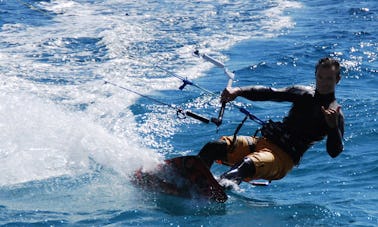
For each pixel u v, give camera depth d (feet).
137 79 105.40
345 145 70.44
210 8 180.86
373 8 174.81
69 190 53.78
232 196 54.44
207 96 92.84
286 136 51.78
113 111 85.56
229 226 46.78
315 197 55.01
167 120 81.56
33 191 53.47
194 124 79.82
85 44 133.49
